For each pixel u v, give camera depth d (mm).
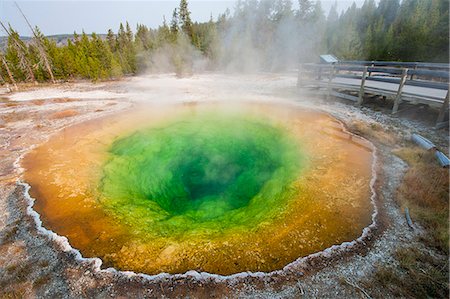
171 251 3514
